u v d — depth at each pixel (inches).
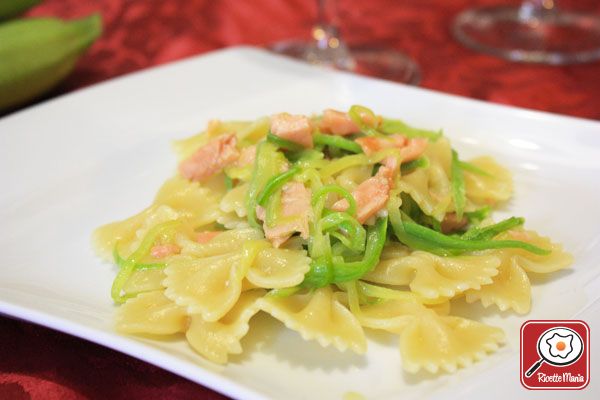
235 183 12.1
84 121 14.2
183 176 12.5
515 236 11.1
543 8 19.6
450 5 21.0
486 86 16.8
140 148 13.8
